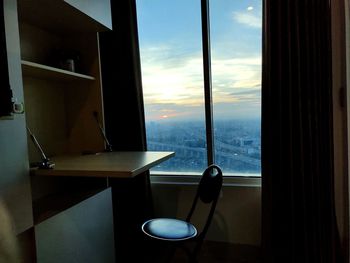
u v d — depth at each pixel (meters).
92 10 1.69
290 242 2.00
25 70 1.51
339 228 2.02
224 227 2.38
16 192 1.15
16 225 1.15
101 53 2.41
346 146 1.91
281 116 2.00
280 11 1.97
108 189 1.89
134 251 2.41
